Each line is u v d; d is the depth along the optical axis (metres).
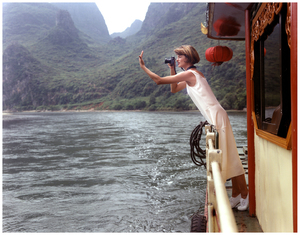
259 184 2.27
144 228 3.03
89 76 159.38
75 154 9.59
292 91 1.15
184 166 6.57
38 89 149.88
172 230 2.92
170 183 5.02
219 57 2.88
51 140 14.89
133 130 19.70
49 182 5.64
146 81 122.75
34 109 142.50
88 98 135.75
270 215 1.88
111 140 13.71
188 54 2.53
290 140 1.33
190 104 78.88
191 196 4.14
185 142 11.51
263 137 2.00
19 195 4.71
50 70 171.62
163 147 10.17
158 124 25.81
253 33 2.29
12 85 156.38
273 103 1.75
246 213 2.55
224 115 2.43
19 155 9.81
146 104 100.62
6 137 17.27
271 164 1.84
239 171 2.52
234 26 2.89
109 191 4.72
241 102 56.88
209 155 1.31
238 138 11.92
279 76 1.57
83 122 34.38
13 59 165.62
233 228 0.60
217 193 0.85
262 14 1.92
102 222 3.29
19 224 3.35
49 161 8.38
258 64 2.29
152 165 6.86
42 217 3.59
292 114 1.17
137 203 3.95
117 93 131.00
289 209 1.44
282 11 1.44
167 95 98.94
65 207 3.98
